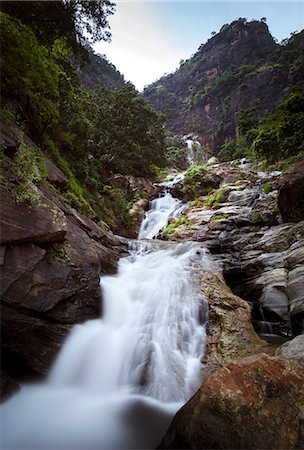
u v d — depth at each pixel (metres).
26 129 9.04
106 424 4.52
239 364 4.12
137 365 5.88
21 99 8.53
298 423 3.46
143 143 25.58
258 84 47.97
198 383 5.52
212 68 65.12
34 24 11.02
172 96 68.69
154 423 4.60
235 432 3.37
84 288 6.07
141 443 4.16
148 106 26.02
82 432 4.33
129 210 18.62
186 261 10.20
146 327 6.74
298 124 15.91
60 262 5.71
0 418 4.20
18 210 4.95
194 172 22.12
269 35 64.81
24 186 5.20
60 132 12.45
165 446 3.79
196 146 44.81
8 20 6.41
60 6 10.88
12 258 4.69
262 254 10.28
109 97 27.39
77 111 13.94
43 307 5.01
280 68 46.78
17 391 4.68
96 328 6.27
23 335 4.84
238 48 62.75
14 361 4.94
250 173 20.19
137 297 7.67
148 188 22.31
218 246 11.94
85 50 13.31
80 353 5.63
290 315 7.81
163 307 7.38
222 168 23.30
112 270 8.52
